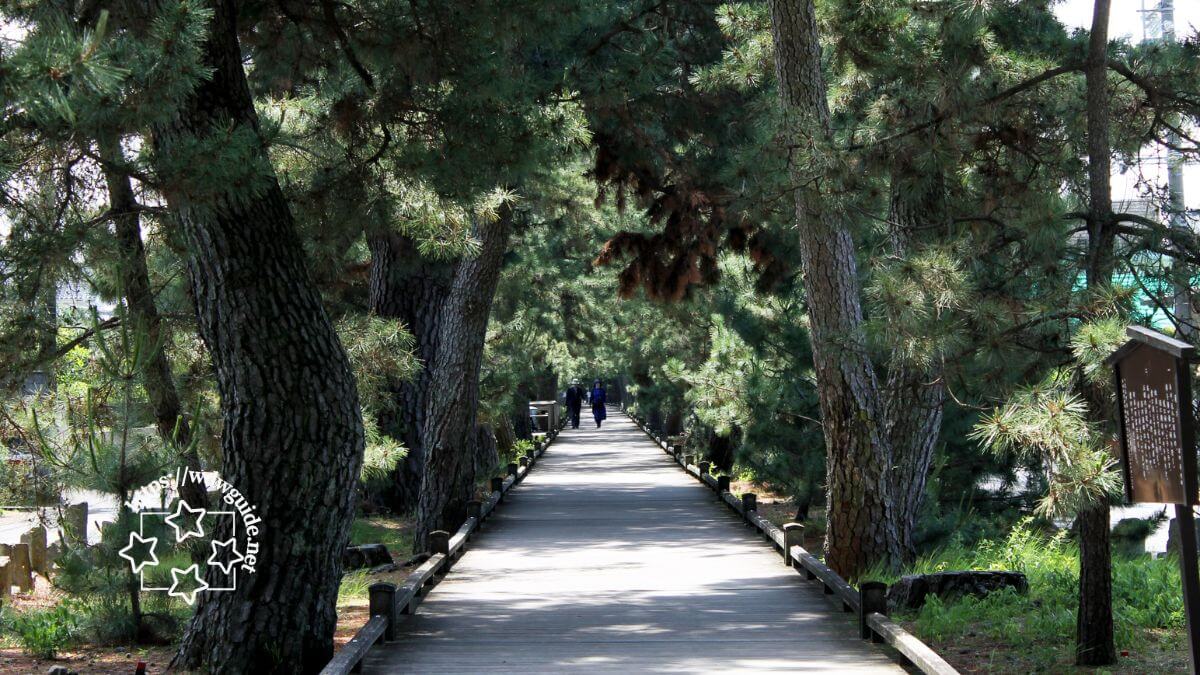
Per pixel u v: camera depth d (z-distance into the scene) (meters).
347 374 9.74
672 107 19.55
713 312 29.28
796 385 20.36
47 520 15.10
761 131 10.84
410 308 25.27
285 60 12.84
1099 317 8.07
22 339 10.56
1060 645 10.24
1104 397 8.23
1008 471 18.47
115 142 7.21
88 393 11.35
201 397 13.05
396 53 11.60
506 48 13.15
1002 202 11.04
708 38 19.45
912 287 8.52
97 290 10.98
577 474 33.41
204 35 7.11
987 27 11.44
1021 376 8.56
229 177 7.70
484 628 11.41
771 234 20.70
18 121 7.10
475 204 12.94
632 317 47.28
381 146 12.61
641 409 50.53
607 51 17.80
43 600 14.52
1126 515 20.38
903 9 12.09
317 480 9.41
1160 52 10.84
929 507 16.89
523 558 16.70
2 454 13.08
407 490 25.38
